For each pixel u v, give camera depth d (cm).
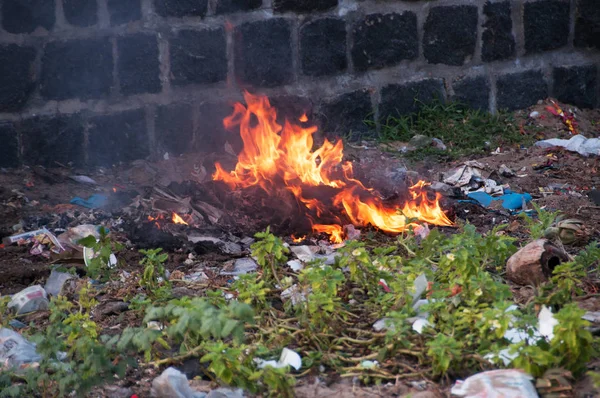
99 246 534
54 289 551
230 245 641
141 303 459
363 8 981
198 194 743
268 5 935
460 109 1040
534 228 595
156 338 391
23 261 618
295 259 594
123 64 886
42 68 855
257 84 945
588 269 558
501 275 535
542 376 372
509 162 902
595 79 1112
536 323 394
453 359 392
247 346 402
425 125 1007
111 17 873
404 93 1012
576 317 368
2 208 739
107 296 530
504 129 1008
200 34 910
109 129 890
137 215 715
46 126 863
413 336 417
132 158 903
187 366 423
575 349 367
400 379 399
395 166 893
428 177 855
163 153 916
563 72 1093
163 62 902
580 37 1099
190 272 581
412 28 1006
